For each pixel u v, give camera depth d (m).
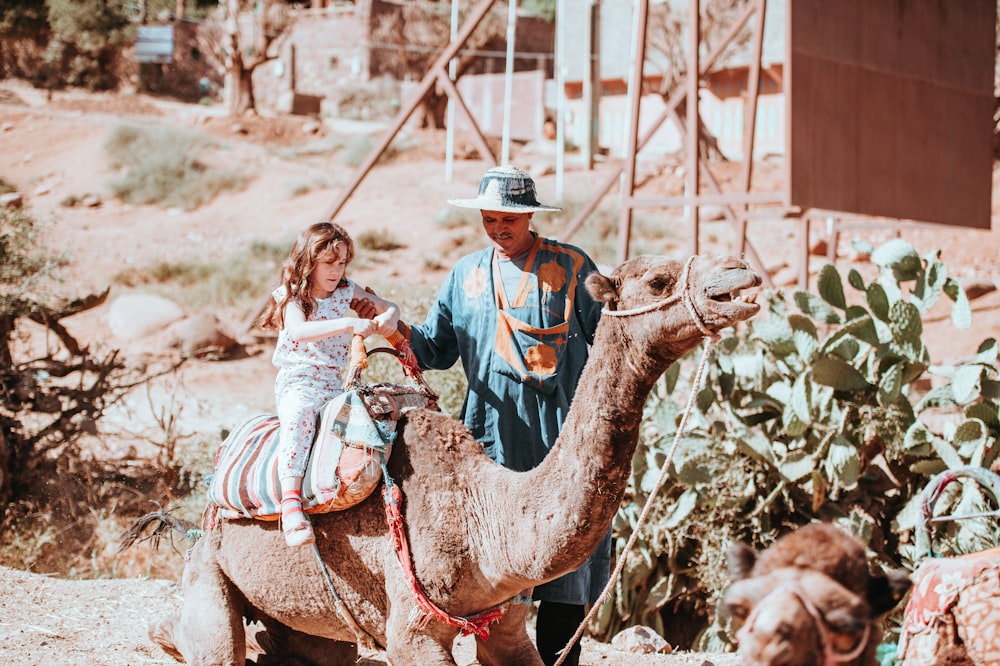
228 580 5.29
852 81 14.18
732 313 4.05
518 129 46.41
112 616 7.13
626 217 12.80
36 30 49.88
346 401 4.89
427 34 48.38
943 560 4.06
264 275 24.78
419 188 34.53
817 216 19.11
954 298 8.36
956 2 17.00
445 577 4.64
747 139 15.96
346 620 4.96
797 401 7.96
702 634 8.03
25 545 9.65
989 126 18.05
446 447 4.84
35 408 11.66
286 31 46.88
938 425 11.20
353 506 4.86
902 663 4.11
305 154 39.22
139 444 13.03
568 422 4.48
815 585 2.84
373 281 23.64
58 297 13.11
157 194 32.12
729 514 8.24
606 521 4.43
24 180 33.53
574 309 5.66
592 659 7.04
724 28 38.06
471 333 5.65
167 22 53.03
